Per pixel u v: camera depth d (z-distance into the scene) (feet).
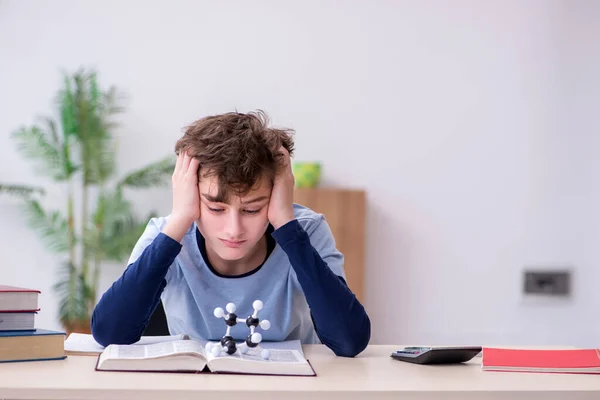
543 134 12.72
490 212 12.69
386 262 12.61
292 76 12.67
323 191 12.03
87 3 12.63
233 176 4.40
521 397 3.71
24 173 12.60
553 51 12.71
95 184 12.40
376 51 12.73
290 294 5.19
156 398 3.46
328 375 4.00
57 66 12.60
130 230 12.33
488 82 12.74
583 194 12.69
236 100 12.65
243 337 5.27
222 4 12.68
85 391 3.45
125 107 12.60
